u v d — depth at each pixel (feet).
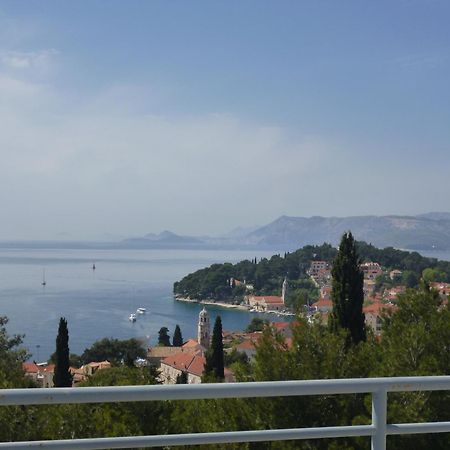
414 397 24.62
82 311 357.82
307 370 28.12
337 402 26.04
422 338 28.48
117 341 231.91
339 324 57.88
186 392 8.55
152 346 273.13
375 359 30.12
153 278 620.49
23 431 23.16
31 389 8.26
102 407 24.93
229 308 453.99
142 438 8.67
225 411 26.08
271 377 28.14
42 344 248.73
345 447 23.34
